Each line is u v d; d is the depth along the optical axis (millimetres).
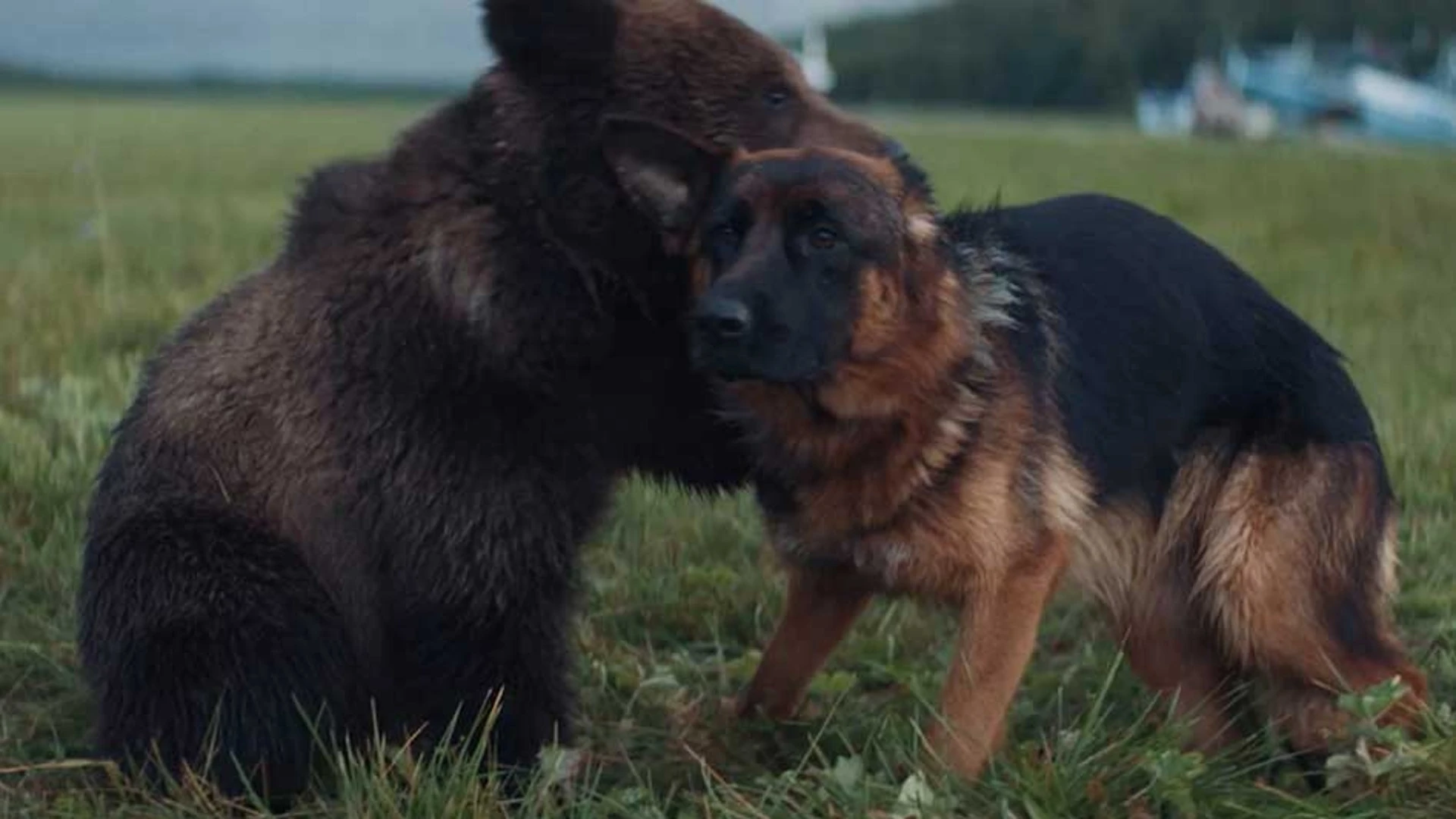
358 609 4785
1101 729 4613
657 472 5184
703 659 5828
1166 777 4273
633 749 4996
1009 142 33312
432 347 4684
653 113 4977
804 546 4746
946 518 4512
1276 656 4898
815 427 4582
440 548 4688
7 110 50000
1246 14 66875
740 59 5082
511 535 4703
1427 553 6328
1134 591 5062
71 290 10594
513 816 4461
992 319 4660
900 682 5316
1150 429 4945
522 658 4777
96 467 6707
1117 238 5086
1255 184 21656
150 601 4621
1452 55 58656
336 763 4547
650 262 4871
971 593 4566
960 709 4504
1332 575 4871
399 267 4766
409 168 4898
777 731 4906
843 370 4469
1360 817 4168
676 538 6547
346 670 4738
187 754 4531
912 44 74062
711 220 4652
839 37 77750
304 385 4762
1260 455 4953
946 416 4508
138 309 9844
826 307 4449
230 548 4645
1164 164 26062
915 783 4148
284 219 5219
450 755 4504
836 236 4477
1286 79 52938
